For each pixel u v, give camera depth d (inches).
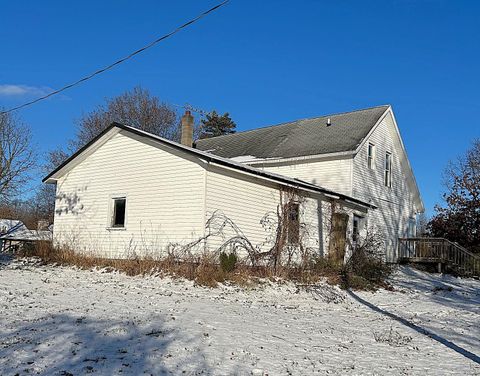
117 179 757.3
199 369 277.0
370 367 313.6
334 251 862.5
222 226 658.8
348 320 485.1
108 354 291.6
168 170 685.9
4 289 499.5
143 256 674.8
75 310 410.3
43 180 871.1
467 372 318.0
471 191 1219.9
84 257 725.3
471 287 866.1
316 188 805.2
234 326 392.2
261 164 1091.9
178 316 409.1
